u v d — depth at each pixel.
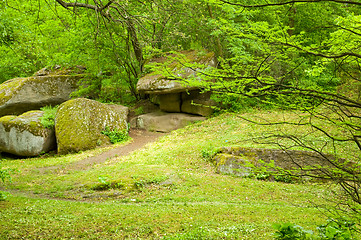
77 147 16.86
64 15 19.61
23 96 21.38
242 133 15.54
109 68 22.39
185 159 13.55
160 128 20.58
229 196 8.98
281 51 3.15
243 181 10.50
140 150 16.17
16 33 11.99
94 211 7.39
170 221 6.58
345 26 2.93
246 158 11.58
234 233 5.66
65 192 9.80
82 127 17.38
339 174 3.27
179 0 9.99
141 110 23.69
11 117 17.80
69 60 21.52
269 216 6.96
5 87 21.23
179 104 21.52
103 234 5.85
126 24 8.77
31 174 12.65
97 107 18.53
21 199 8.47
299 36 3.11
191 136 17.64
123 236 5.75
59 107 18.11
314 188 9.55
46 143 17.55
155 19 9.59
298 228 4.25
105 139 18.00
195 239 5.36
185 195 9.13
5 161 16.16
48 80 22.73
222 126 17.98
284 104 3.26
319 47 3.02
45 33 21.94
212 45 20.47
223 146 13.03
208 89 3.57
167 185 10.05
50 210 7.38
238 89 3.35
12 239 5.40
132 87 25.34
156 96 23.91
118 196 9.32
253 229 5.84
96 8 8.10
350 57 3.19
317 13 14.93
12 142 17.19
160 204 8.29
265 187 9.80
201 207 7.73
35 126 17.27
